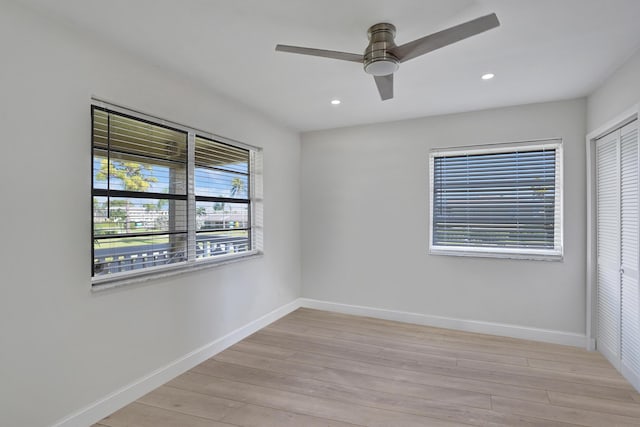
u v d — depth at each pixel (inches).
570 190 131.1
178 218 113.3
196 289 116.6
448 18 77.2
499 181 144.7
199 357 116.6
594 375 107.3
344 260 172.7
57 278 77.9
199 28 81.4
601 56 96.0
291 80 113.2
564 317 133.0
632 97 95.5
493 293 143.8
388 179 162.9
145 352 98.3
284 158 168.6
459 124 148.7
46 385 75.5
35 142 74.0
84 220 83.4
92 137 85.7
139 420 85.1
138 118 97.7
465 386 101.2
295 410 89.1
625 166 103.9
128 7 72.8
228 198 135.8
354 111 146.5
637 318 97.6
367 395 96.3
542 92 123.8
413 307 158.2
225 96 128.4
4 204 69.1
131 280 93.9
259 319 149.2
